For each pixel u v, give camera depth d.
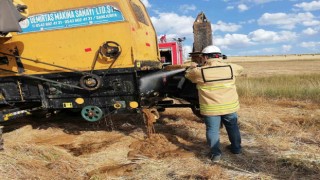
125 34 6.12
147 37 7.27
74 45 6.37
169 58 11.31
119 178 4.81
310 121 8.05
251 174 4.75
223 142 6.32
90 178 4.72
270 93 12.52
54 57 6.50
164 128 7.53
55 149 5.95
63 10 6.34
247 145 6.13
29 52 6.60
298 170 4.89
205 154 5.70
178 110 9.57
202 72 5.38
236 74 5.63
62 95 6.68
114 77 6.34
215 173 4.77
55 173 4.87
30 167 4.95
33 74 6.68
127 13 6.18
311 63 63.62
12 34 6.58
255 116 8.59
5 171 4.62
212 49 5.51
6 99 6.99
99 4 6.17
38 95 6.83
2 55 6.75
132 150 5.99
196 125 7.74
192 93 6.86
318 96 11.73
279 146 5.94
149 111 6.41
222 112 5.34
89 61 6.34
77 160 5.48
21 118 8.76
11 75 6.80
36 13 6.45
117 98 6.44
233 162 5.30
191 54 7.69
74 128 7.82
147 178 4.76
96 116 6.55
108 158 5.65
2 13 5.45
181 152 5.80
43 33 6.48
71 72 6.45
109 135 7.11
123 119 8.48
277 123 7.83
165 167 5.15
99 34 6.22
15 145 5.81
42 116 8.67
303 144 6.05
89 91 6.50
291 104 10.81
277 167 5.01
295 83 14.89
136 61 6.19
